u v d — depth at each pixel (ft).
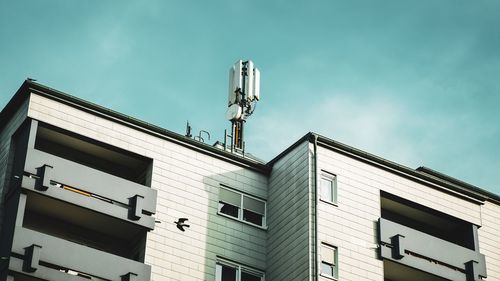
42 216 149.79
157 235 150.82
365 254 153.17
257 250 158.20
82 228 152.35
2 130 160.04
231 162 164.35
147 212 150.71
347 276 149.69
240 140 182.39
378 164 163.43
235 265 155.33
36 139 153.99
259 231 160.15
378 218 157.89
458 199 171.01
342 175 158.92
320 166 157.79
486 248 171.63
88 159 157.28
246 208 161.89
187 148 161.27
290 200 158.20
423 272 158.71
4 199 147.95
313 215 152.05
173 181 156.87
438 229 172.86
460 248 164.45
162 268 148.56
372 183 161.48
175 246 151.33
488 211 176.35
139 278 144.56
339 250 151.23
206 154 162.71
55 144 155.22
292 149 163.32
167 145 159.74
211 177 160.86
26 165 144.15
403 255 155.84
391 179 164.14
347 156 161.58
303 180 156.87
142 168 159.12
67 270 144.05
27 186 142.82
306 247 149.38
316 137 159.43
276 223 159.43
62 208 147.84
